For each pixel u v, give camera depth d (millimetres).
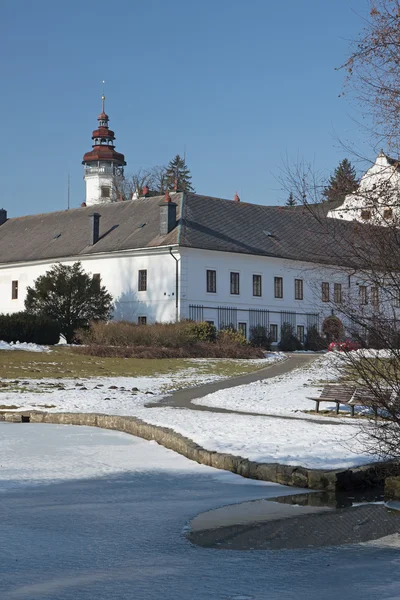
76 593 7586
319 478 13117
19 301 77125
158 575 8227
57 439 19281
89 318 63094
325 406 25938
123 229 71938
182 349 53344
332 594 7547
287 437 17062
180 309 64562
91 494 12633
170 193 73125
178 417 21781
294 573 8297
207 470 14844
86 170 119750
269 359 53969
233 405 26562
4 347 51469
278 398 29297
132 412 23828
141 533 10102
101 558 8930
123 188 113875
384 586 7797
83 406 26438
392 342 12320
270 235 73125
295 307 72688
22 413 24031
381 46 14320
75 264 64750
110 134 119625
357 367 12570
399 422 12555
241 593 7590
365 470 13391
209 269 66812
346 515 11219
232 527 10469
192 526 10508
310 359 53594
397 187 12594
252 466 14133
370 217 12461
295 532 10188
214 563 8719
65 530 10242
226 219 71438
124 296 68438
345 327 12633
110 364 46750
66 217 80500
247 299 69188
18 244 80312
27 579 8078
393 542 9703
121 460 16016
